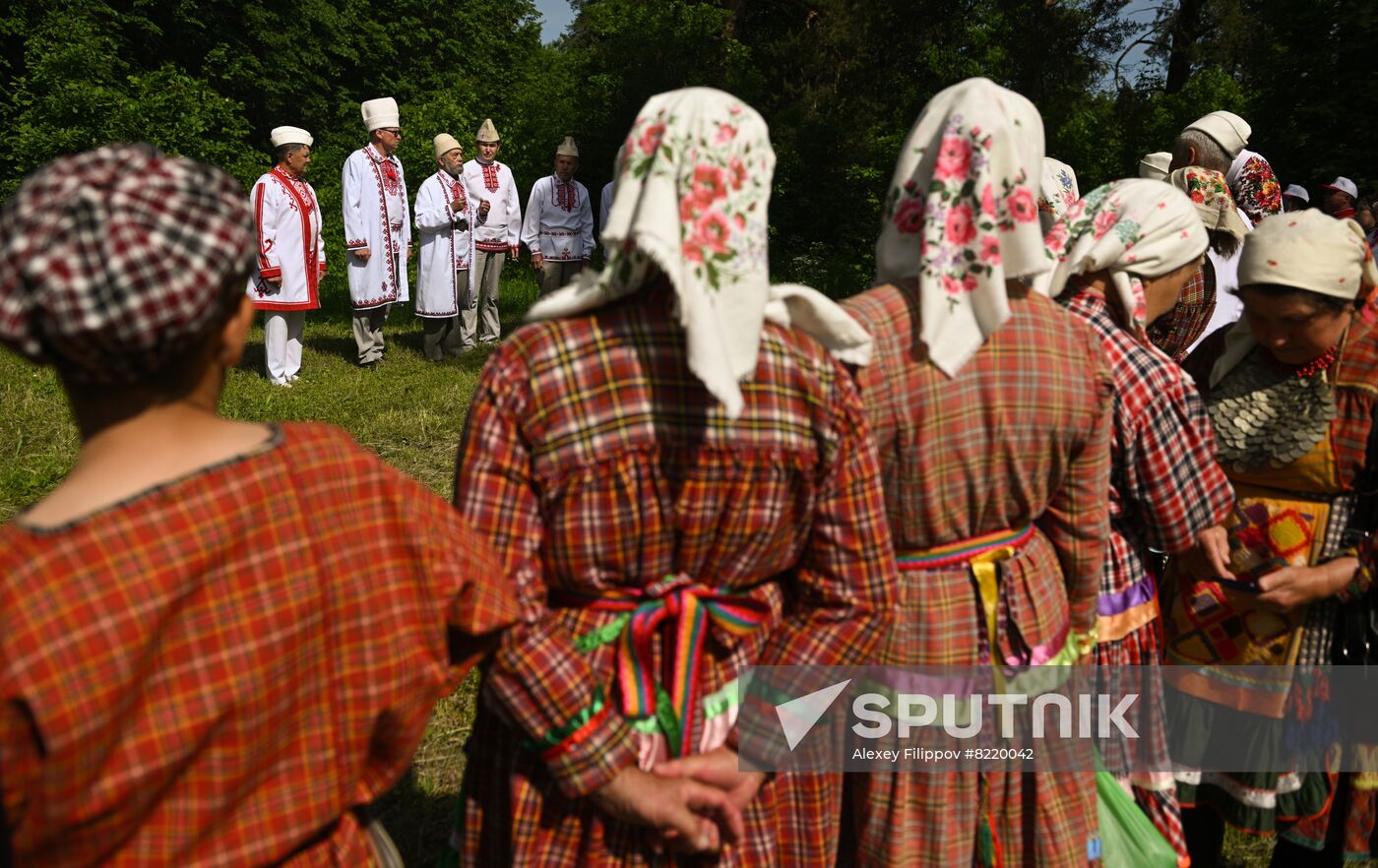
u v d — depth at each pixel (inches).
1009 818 80.8
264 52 968.9
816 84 1019.3
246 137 975.6
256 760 50.6
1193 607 105.4
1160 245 88.8
